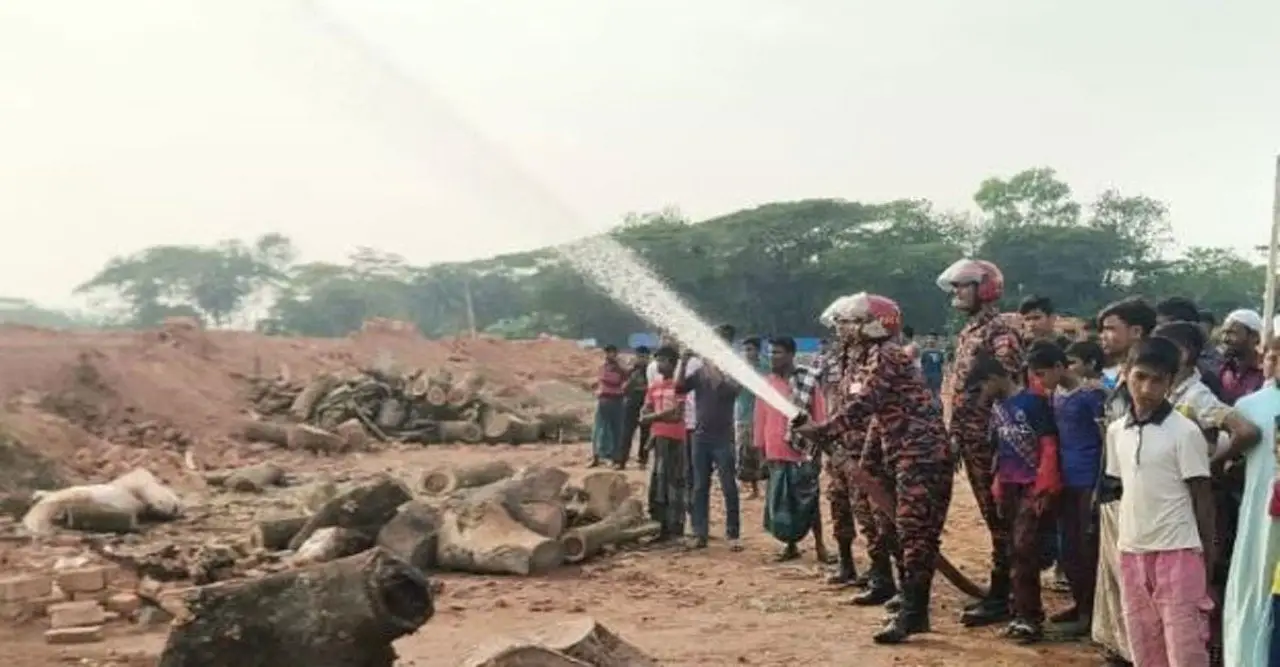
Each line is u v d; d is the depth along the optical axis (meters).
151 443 21.88
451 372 30.30
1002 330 9.02
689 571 11.07
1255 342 8.18
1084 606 8.50
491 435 26.00
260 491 17.23
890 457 8.66
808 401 11.08
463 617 9.06
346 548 10.52
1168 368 6.11
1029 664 7.71
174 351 27.31
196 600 5.81
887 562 9.60
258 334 33.34
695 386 12.25
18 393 21.92
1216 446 6.52
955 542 12.77
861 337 8.81
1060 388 8.40
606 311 72.12
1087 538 8.35
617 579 10.65
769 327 75.06
